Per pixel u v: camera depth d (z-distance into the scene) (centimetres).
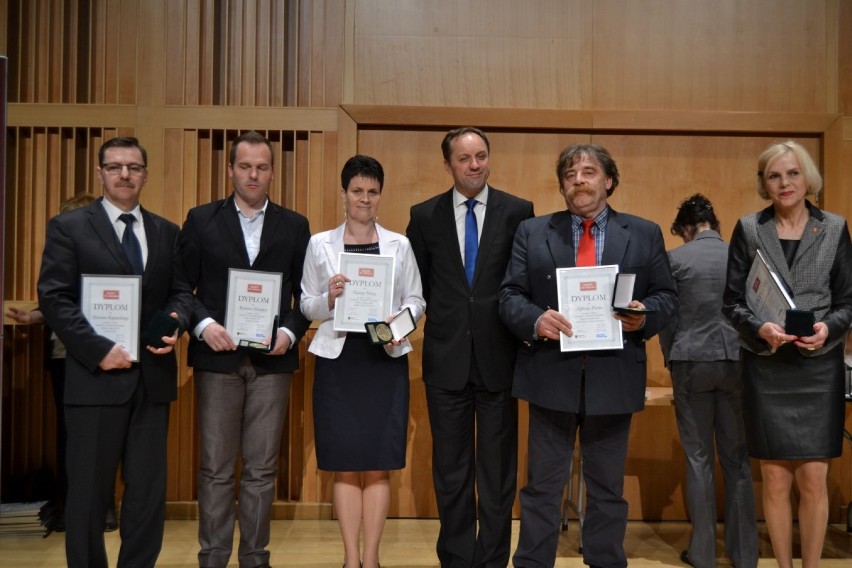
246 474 286
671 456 383
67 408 248
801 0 383
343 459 272
